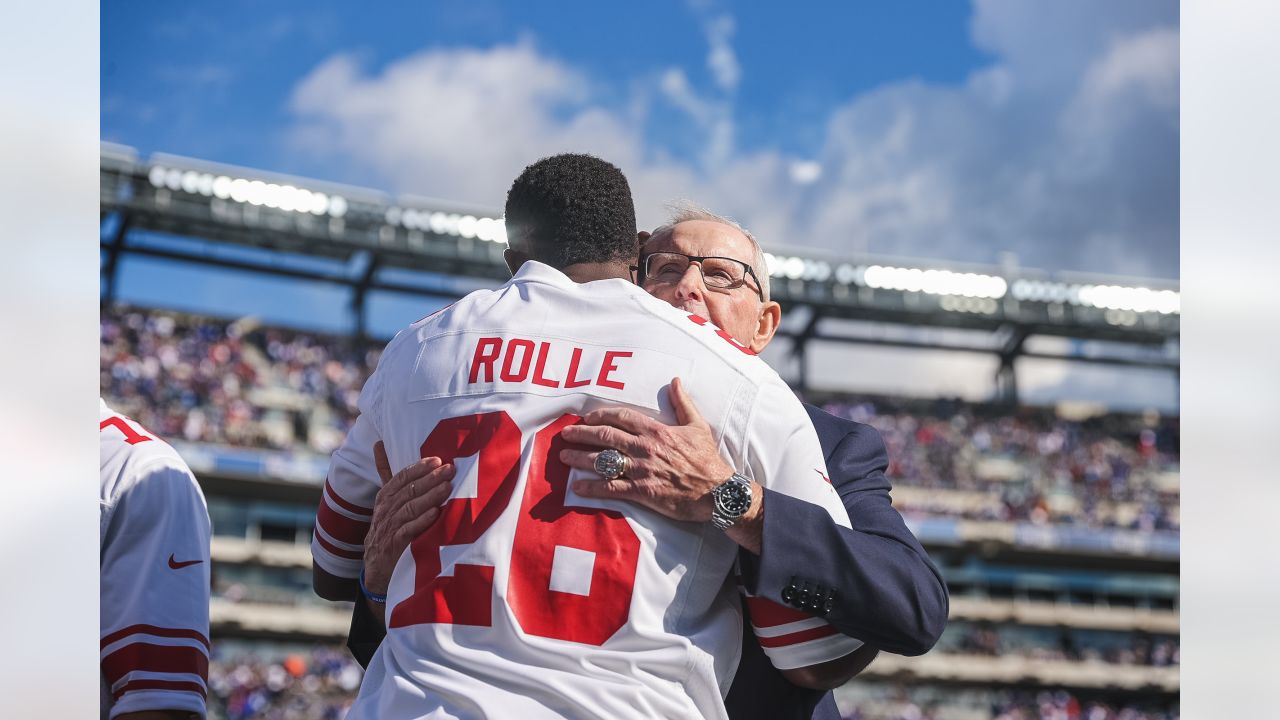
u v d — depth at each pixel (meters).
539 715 1.07
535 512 1.13
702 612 1.17
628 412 1.16
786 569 1.15
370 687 1.18
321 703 14.07
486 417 1.19
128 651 1.35
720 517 1.14
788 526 1.15
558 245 1.33
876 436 1.47
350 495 1.41
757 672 1.28
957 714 15.92
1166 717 16.28
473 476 1.16
